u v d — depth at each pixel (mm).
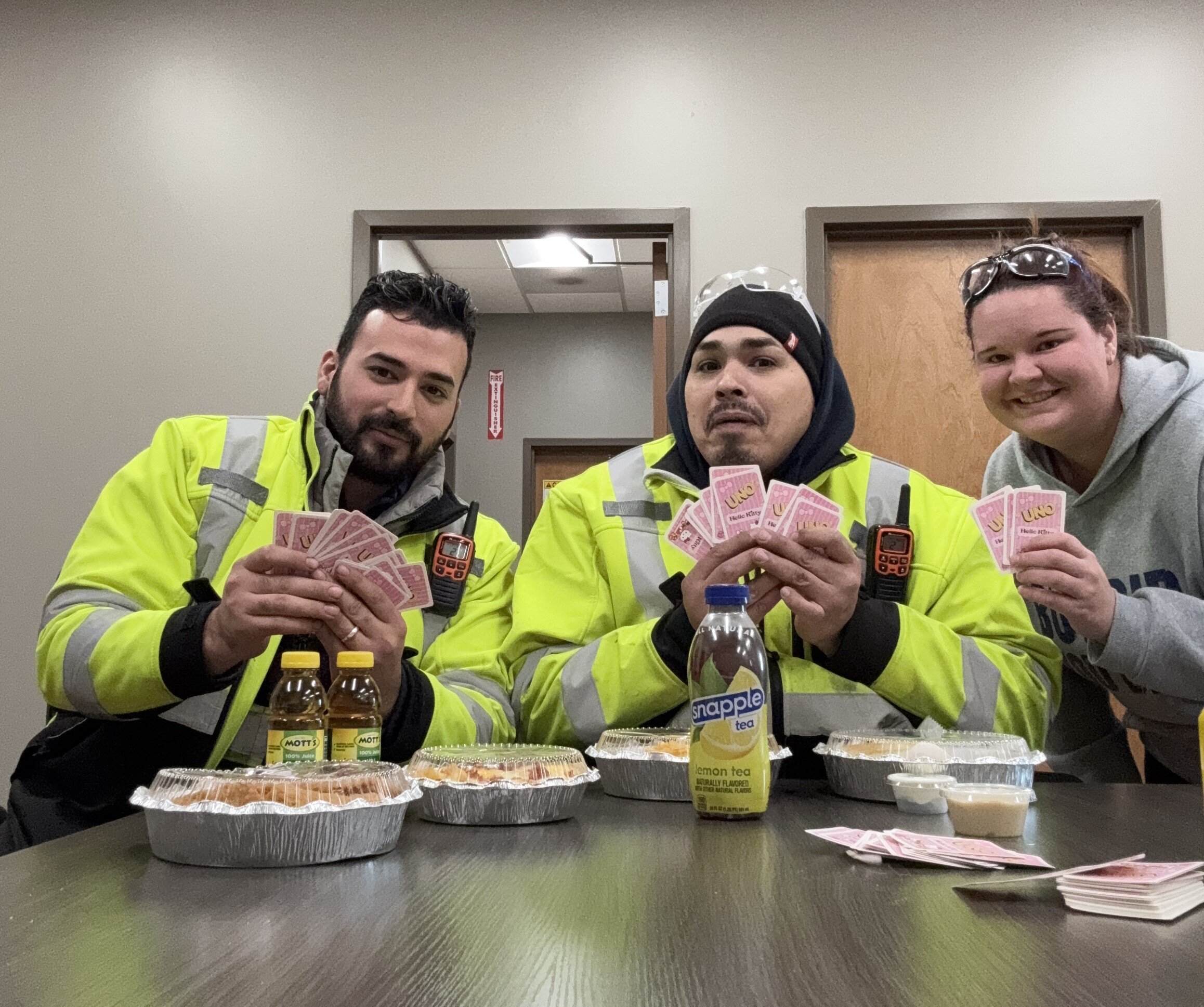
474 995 483
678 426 1715
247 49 3398
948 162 3273
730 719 1007
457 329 1698
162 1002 472
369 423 1644
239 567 1292
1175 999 474
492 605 1714
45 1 3424
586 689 1426
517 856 835
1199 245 3195
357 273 3299
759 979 507
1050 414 1688
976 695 1373
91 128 3383
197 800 795
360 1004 469
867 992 485
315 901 678
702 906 663
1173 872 686
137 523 1591
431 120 3367
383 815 825
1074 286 1664
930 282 3359
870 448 3320
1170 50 3254
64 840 913
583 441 6609
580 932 600
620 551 1611
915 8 3318
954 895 692
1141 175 3232
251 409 3271
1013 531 1418
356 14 3406
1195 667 1399
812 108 3318
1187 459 1659
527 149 3348
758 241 3285
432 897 688
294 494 1676
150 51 3402
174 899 683
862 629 1321
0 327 3316
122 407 3279
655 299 3486
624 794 1168
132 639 1335
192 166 3365
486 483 6609
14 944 572
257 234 3336
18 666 3174
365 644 1294
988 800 919
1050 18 3287
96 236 3346
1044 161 3254
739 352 1611
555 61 3369
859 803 1131
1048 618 1803
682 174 3320
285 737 1043
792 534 1370
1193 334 3168
